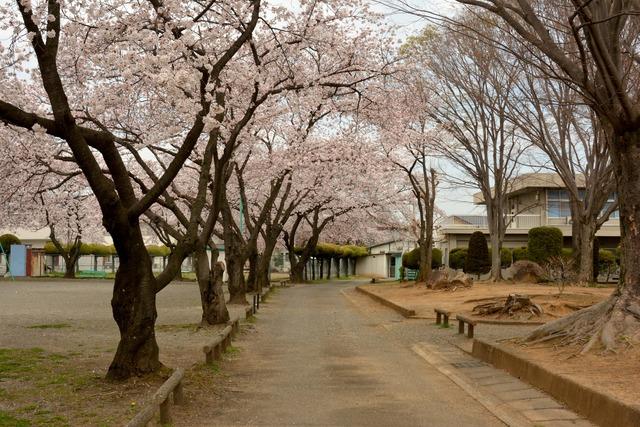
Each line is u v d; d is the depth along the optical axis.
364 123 23.17
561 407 7.52
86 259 72.19
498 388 8.83
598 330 9.59
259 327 17.61
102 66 13.43
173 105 14.40
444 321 16.94
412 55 18.05
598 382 7.44
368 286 38.06
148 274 9.29
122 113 16.66
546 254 32.00
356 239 55.06
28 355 11.62
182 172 30.50
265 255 32.69
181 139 18.98
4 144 16.83
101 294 31.50
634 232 9.81
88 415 7.20
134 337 9.20
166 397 6.43
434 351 12.54
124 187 9.16
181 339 14.40
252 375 10.24
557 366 8.64
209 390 8.90
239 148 20.67
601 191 25.92
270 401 8.30
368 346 13.73
